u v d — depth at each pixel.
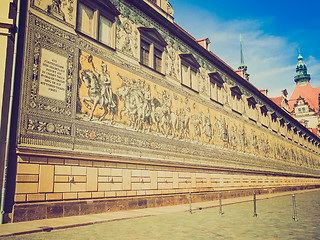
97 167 14.42
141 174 17.27
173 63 22.41
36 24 12.68
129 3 18.50
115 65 16.56
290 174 46.72
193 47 25.50
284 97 53.28
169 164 19.78
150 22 20.34
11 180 10.97
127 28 18.03
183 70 23.77
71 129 13.37
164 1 22.52
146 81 18.94
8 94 11.23
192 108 23.92
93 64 15.15
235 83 33.25
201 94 25.73
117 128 15.96
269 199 26.70
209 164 24.91
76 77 14.06
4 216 10.42
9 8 11.69
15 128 11.33
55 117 12.74
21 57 11.95
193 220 12.04
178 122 21.69
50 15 13.34
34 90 12.14
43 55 12.73
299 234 9.07
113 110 15.89
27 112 11.75
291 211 15.88
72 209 12.73
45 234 8.64
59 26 13.66
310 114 101.88
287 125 49.72
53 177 12.30
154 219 12.23
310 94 107.94
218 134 27.50
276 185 40.34
